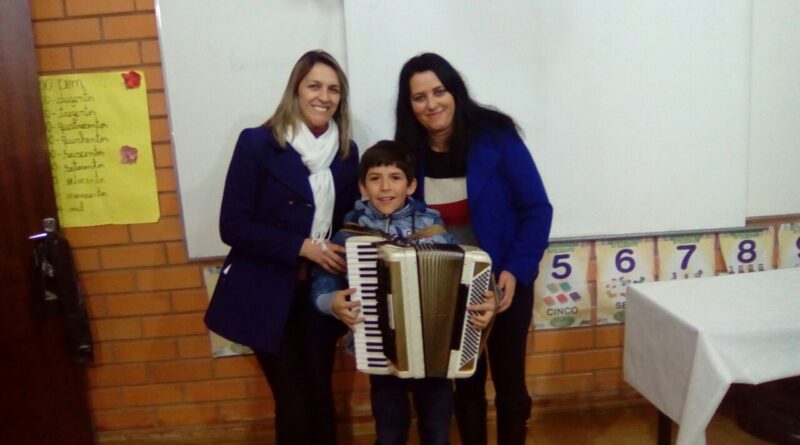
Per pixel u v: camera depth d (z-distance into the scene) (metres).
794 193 2.45
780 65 2.35
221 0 2.20
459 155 1.83
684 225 2.43
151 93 2.27
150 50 2.24
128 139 2.29
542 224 1.81
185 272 2.40
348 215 1.86
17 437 2.28
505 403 1.92
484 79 2.27
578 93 2.30
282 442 1.90
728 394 2.54
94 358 2.45
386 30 2.21
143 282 2.40
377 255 1.67
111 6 2.21
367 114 2.26
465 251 1.65
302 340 1.94
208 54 2.22
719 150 2.37
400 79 1.86
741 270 2.51
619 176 2.37
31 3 2.20
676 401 1.83
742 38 2.29
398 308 1.64
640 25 2.27
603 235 2.42
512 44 2.25
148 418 2.52
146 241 2.37
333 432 2.03
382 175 1.75
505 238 1.86
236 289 1.84
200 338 2.45
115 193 2.33
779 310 1.81
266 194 1.81
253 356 2.47
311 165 1.81
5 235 2.19
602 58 2.28
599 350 2.54
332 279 1.81
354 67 2.23
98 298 2.41
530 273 1.79
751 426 2.34
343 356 2.47
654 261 2.47
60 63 2.24
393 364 1.68
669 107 2.33
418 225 1.78
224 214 1.81
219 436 2.52
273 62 2.24
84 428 2.44
